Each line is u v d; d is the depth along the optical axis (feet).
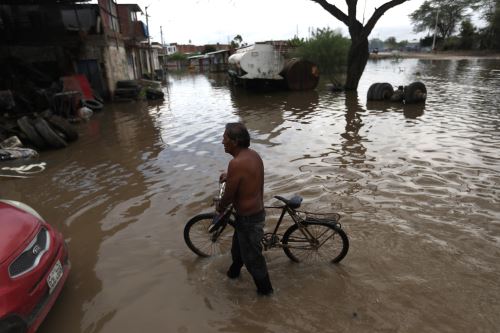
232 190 10.85
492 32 208.64
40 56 62.80
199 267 13.74
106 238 16.03
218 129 37.63
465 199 18.19
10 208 11.67
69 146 33.04
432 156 25.20
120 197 20.35
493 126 33.76
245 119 43.62
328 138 31.81
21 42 61.31
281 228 16.19
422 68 120.88
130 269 13.74
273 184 21.18
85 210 18.90
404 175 21.74
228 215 12.98
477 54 202.80
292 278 12.87
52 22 62.18
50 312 11.65
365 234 15.30
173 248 15.03
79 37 61.67
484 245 14.21
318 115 44.19
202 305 11.71
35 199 20.74
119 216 18.03
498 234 14.97
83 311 11.63
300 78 74.54
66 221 17.83
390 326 10.48
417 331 10.26
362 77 94.38
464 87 65.87
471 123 35.40
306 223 12.96
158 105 59.57
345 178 21.70
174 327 10.82
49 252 10.93
